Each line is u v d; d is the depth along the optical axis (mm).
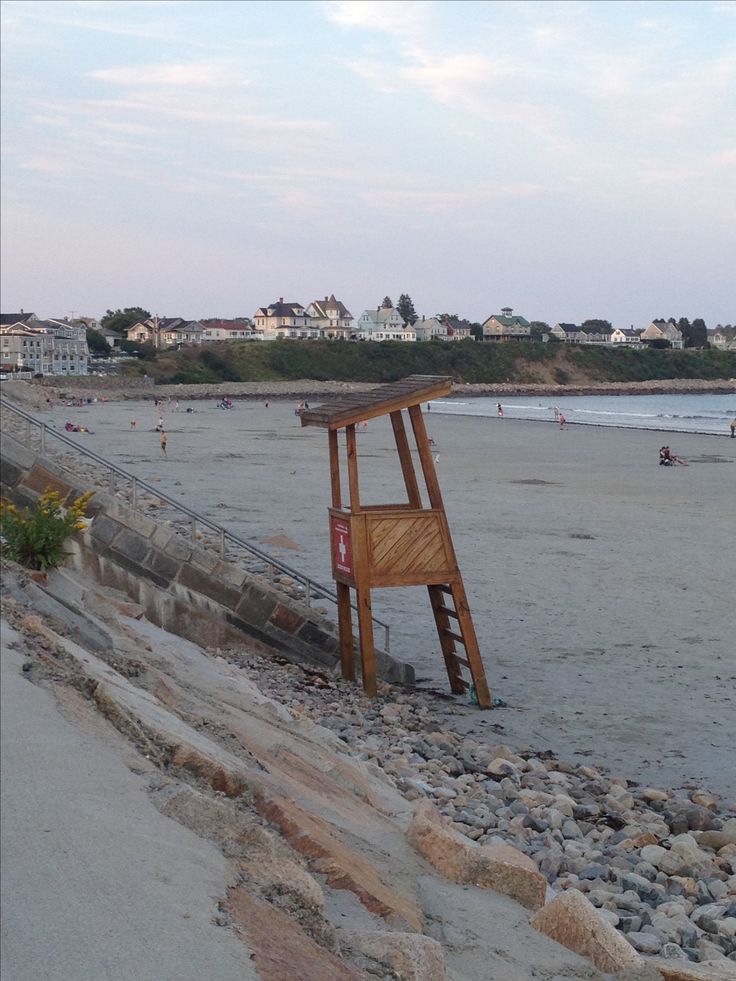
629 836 11398
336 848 6473
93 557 18875
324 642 20172
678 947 7703
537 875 7234
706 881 10031
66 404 141500
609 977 6145
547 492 52469
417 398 17703
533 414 145250
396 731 15438
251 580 19875
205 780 6719
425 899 6652
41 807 5355
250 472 57844
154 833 5453
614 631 23859
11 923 4312
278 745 9281
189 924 4598
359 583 17828
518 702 18344
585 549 35094
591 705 18203
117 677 8484
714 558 33750
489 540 36500
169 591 19359
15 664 7258
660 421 130500
